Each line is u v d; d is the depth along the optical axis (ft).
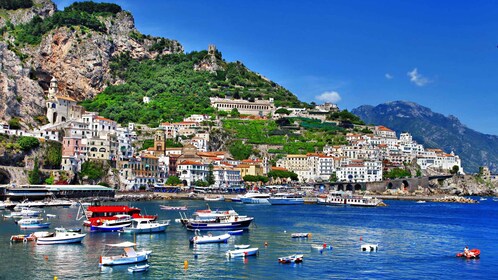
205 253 394.73
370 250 421.59
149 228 489.67
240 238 470.39
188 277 324.19
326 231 526.16
